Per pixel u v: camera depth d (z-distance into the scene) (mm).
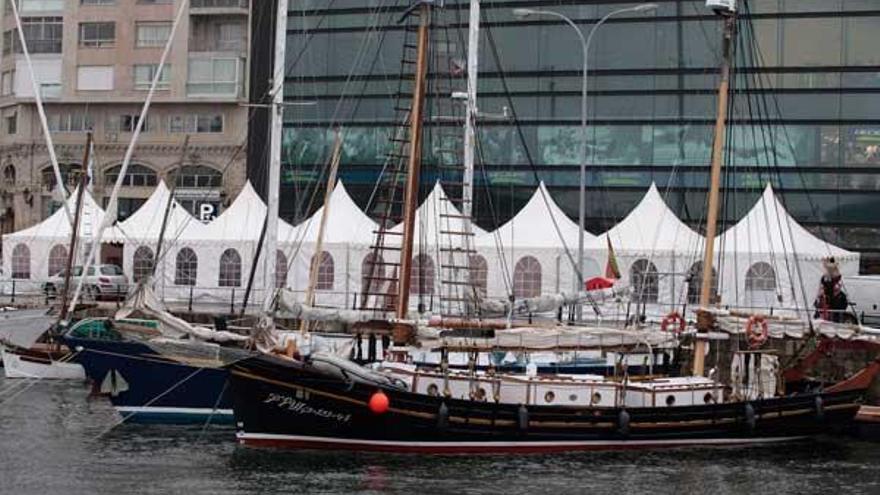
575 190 71750
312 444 27203
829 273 35844
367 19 73625
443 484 24438
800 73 68000
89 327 30969
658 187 70125
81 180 38375
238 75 79812
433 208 44188
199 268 49969
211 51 80625
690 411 29047
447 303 39469
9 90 84938
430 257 46219
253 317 39219
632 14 70938
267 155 76375
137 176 81562
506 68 72750
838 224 67438
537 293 47594
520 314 38000
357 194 73875
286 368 26641
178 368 30797
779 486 25422
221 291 49406
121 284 50125
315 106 74812
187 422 31062
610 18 71312
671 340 30141
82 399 35594
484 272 47656
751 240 46406
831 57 67750
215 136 80312
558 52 72125
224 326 35938
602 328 30797
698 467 27219
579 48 71938
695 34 69875
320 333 38750
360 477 24906
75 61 82500
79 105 82375
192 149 80438
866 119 67312
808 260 45938
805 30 68000
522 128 72500
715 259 46250
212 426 31062
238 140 79812
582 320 42969
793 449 30047
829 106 67688
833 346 32625
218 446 28266
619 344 29547
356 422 26906
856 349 33781
